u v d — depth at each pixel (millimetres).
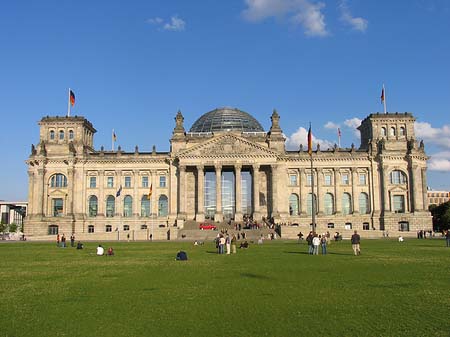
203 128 190500
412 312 27109
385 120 172500
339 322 25094
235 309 28250
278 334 23094
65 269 49906
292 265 52219
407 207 166750
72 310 28344
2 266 53562
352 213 167625
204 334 23219
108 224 168250
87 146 178000
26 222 165125
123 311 28000
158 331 23766
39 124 173875
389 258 60531
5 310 28391
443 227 186375
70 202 166875
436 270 46031
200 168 162625
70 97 173750
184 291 34531
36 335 23281
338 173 169250
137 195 170500
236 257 65250
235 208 160875
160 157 170125
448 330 23531
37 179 167875
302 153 170375
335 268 48531
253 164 162250
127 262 58312
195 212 169500
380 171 168250
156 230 141500
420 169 167875
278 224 152875
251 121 194000
